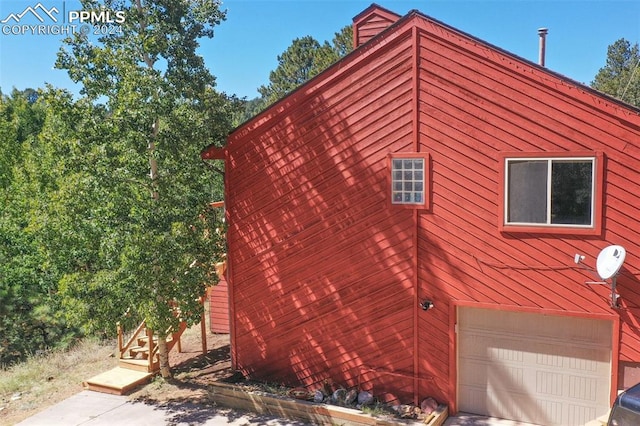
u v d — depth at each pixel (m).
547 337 9.17
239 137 11.27
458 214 9.41
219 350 14.30
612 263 7.97
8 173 25.00
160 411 10.62
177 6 10.23
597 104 8.27
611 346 8.66
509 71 8.82
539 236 8.88
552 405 9.23
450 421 9.55
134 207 10.09
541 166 8.76
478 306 9.39
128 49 10.31
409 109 9.60
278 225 11.16
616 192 8.30
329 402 10.35
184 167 10.91
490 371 9.65
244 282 11.75
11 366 14.81
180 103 10.54
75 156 9.93
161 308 10.24
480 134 9.11
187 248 10.59
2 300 18.20
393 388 10.24
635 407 6.34
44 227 10.72
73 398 11.41
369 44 9.80
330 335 10.82
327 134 10.39
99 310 10.23
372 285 10.30
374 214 10.12
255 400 10.59
